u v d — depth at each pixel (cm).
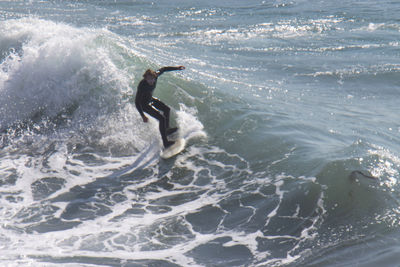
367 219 1897
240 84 4162
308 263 1698
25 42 3959
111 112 3084
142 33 7050
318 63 5434
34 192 2359
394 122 3428
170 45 6028
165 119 2716
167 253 1827
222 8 9744
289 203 2105
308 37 6912
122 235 1970
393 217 1875
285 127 2950
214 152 2738
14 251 1816
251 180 2381
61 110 3170
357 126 3212
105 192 2372
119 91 3212
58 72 3312
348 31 7238
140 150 2798
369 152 2352
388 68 5138
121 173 2569
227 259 1777
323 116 3397
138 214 2159
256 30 7431
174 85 3416
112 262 1753
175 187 2414
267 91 4056
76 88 3247
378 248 1714
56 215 2144
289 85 4500
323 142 2725
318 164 2322
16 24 4209
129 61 3625
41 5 9688
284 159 2512
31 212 2166
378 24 7644
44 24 4325
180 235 1969
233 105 3278
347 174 2158
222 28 7600
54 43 3444
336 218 1944
